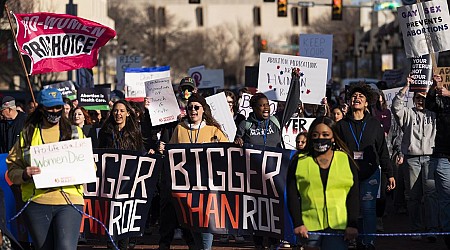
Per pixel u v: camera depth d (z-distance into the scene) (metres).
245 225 11.87
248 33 131.12
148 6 121.56
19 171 9.64
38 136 9.78
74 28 14.30
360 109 12.46
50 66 14.23
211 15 130.88
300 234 9.18
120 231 12.32
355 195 9.29
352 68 98.38
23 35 14.10
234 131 15.51
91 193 12.37
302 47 20.67
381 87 24.00
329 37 20.56
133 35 118.81
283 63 16.23
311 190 9.28
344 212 9.27
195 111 12.48
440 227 13.55
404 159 14.89
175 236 15.29
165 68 19.98
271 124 13.09
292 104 13.64
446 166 13.21
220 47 130.50
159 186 13.13
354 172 9.30
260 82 16.30
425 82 14.59
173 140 12.62
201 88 25.78
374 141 12.38
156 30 127.44
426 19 14.21
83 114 16.09
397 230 16.08
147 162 12.29
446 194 13.23
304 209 9.35
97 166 12.34
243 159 11.84
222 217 11.99
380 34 76.06
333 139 9.32
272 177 11.61
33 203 9.70
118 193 12.30
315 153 9.35
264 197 11.73
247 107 17.66
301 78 16.09
